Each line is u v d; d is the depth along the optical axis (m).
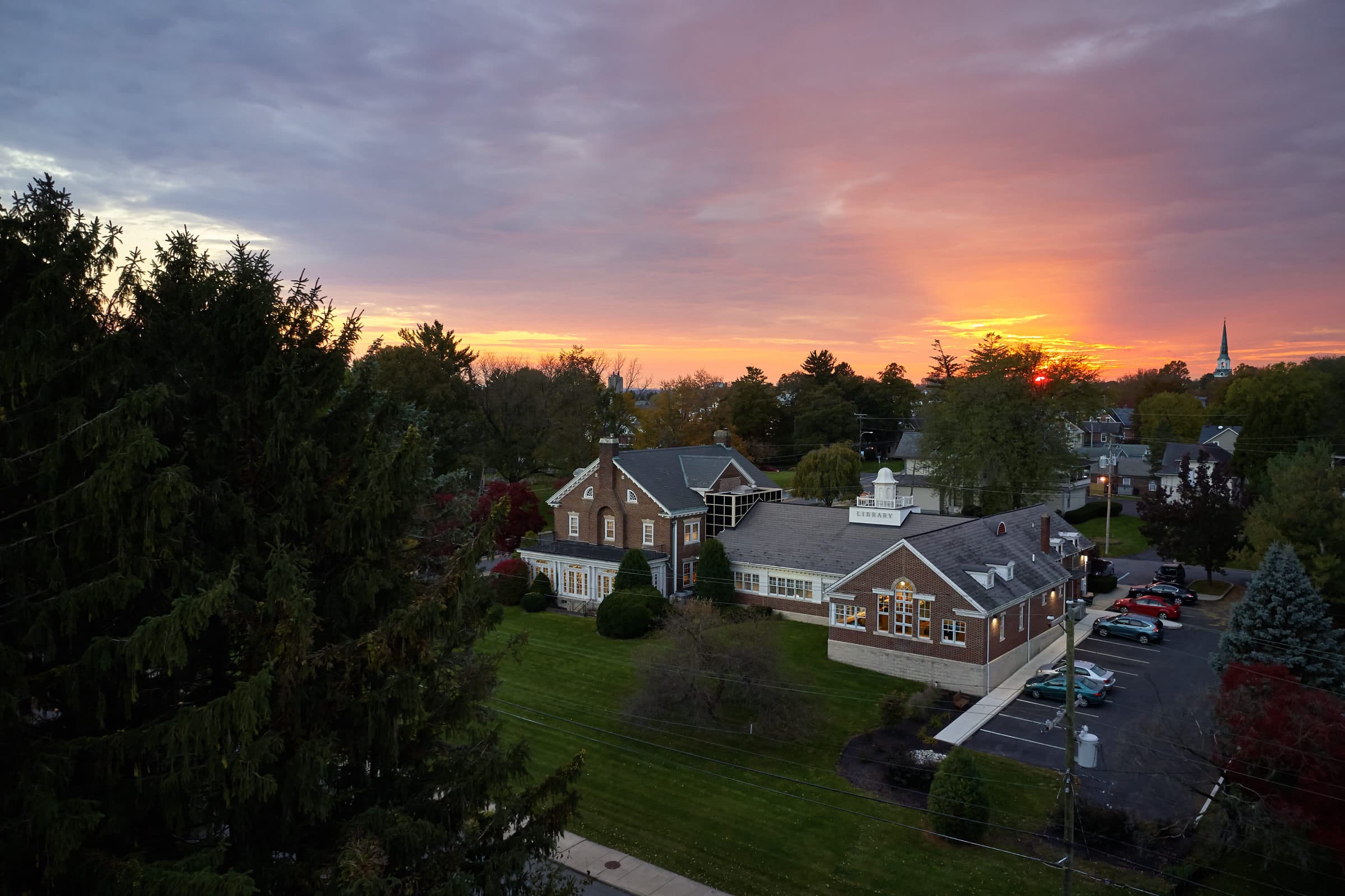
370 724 14.91
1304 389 82.00
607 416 100.44
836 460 79.00
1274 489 48.22
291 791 13.66
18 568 12.16
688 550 54.12
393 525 16.70
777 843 26.08
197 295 15.69
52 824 10.70
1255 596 30.58
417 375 76.94
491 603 19.59
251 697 11.55
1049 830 25.69
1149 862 24.03
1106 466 97.31
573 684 39.44
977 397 65.38
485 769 16.84
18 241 12.98
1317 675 29.00
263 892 13.57
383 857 13.05
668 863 25.38
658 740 33.28
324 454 16.06
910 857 24.97
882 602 40.22
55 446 12.23
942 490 70.19
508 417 90.44
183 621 11.36
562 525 59.12
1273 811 22.17
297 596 13.53
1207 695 25.52
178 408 15.18
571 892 18.59
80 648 13.77
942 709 35.25
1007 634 39.31
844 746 32.12
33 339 12.05
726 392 116.19
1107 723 33.41
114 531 12.63
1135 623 44.78
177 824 12.94
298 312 17.17
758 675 33.19
